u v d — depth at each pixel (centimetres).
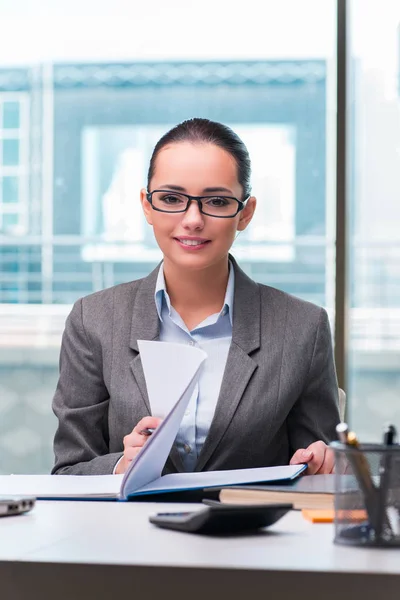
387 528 97
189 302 185
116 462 164
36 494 134
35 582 88
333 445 100
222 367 182
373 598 83
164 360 140
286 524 113
